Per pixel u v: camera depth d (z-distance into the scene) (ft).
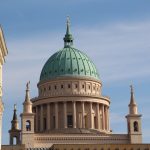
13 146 570.05
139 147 558.97
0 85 321.73
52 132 652.89
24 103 615.16
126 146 558.15
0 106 315.37
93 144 556.51
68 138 613.52
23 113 608.60
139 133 623.36
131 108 634.02
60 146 552.00
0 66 323.37
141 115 628.69
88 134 620.49
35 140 604.49
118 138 622.54
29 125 607.37
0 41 305.53
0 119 317.83
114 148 556.92
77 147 553.64
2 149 565.12
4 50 322.55
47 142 606.96
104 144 558.15
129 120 626.64
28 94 620.49
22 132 602.85
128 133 627.46
